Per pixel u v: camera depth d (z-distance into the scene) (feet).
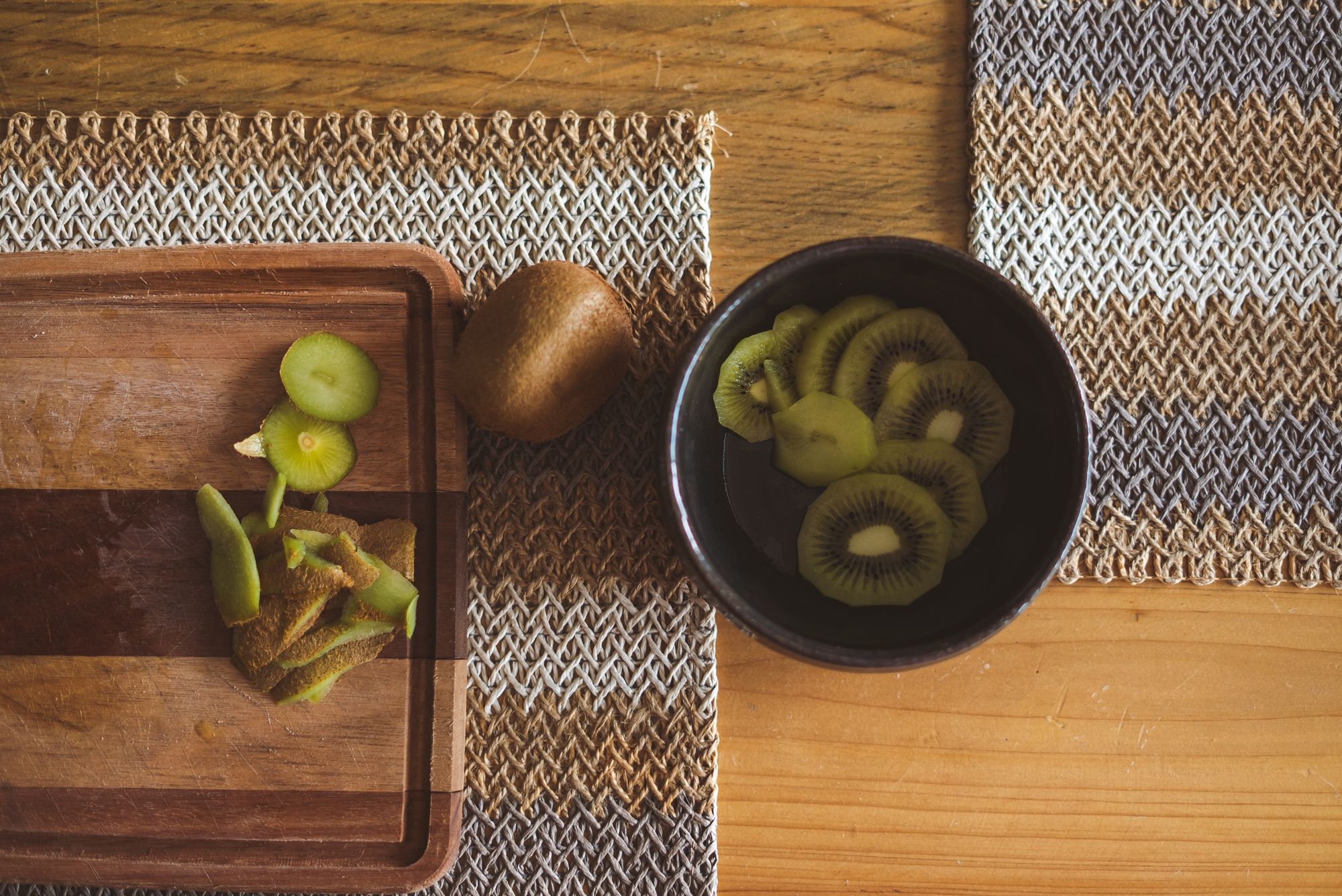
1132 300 2.72
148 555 2.69
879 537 2.62
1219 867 2.69
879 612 2.60
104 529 2.69
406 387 2.68
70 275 2.68
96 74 2.74
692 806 2.67
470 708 2.69
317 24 2.75
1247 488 2.70
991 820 2.69
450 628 2.65
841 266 2.56
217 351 2.69
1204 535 2.69
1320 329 2.71
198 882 2.65
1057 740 2.70
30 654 2.68
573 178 2.72
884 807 2.70
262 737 2.67
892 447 2.62
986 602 2.56
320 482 2.67
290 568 2.61
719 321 2.51
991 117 2.72
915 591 2.61
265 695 2.67
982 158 2.72
